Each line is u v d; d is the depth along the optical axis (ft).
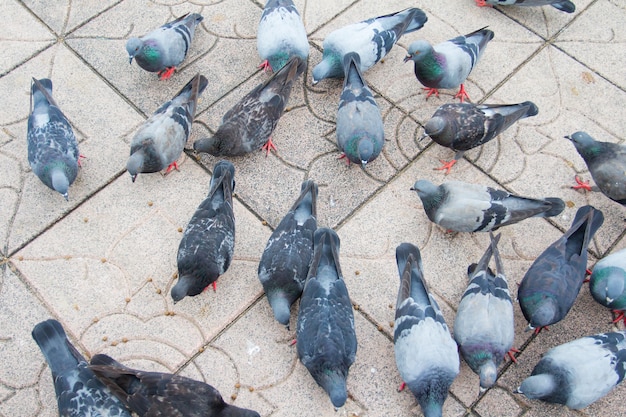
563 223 6.33
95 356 5.48
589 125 6.75
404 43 7.14
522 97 6.88
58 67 6.87
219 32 7.10
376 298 6.02
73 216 6.24
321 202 6.36
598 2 7.27
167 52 6.65
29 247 6.11
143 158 6.14
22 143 6.53
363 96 6.40
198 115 6.70
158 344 5.82
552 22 7.25
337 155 6.56
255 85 6.85
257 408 5.64
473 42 6.75
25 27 7.05
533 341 5.92
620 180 6.14
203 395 5.35
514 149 6.63
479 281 5.73
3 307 5.89
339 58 6.69
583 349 5.56
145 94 6.78
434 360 5.45
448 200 6.05
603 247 6.25
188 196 6.36
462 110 6.35
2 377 5.67
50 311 5.90
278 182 6.43
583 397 5.50
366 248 6.19
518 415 5.67
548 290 5.73
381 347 5.85
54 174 6.08
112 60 6.92
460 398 5.71
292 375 5.74
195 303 5.96
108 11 7.16
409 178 6.48
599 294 5.85
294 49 6.71
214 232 5.90
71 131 6.37
